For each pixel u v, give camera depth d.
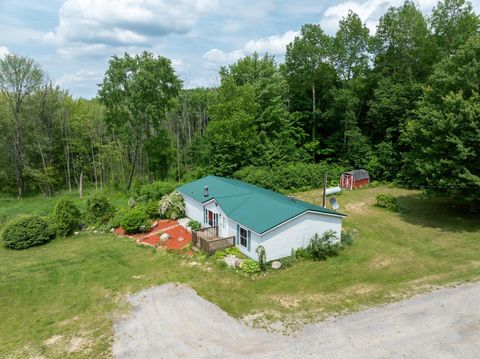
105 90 38.78
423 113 24.89
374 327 11.38
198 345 11.02
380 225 24.12
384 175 38.66
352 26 40.66
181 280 16.31
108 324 12.79
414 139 25.11
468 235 20.75
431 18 37.16
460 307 12.27
